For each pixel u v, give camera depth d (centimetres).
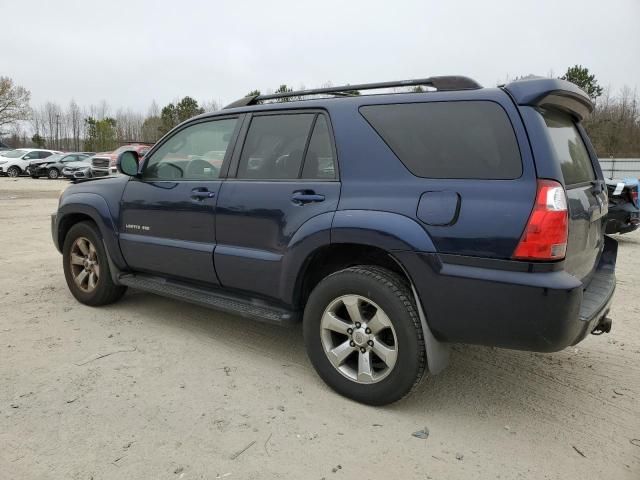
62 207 493
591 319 275
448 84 300
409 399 323
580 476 250
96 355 375
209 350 390
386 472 250
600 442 279
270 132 362
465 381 350
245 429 282
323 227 310
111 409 299
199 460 254
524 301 253
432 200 278
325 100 339
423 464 256
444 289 272
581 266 302
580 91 308
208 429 281
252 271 352
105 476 241
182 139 419
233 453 261
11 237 890
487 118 275
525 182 258
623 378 358
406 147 297
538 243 250
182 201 396
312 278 345
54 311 474
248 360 374
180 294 404
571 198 274
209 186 380
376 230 289
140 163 441
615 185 888
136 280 446
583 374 364
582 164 333
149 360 369
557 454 268
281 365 366
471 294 265
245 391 326
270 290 346
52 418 288
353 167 312
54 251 766
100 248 467
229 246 368
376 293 294
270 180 351
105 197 459
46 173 2891
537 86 269
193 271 393
